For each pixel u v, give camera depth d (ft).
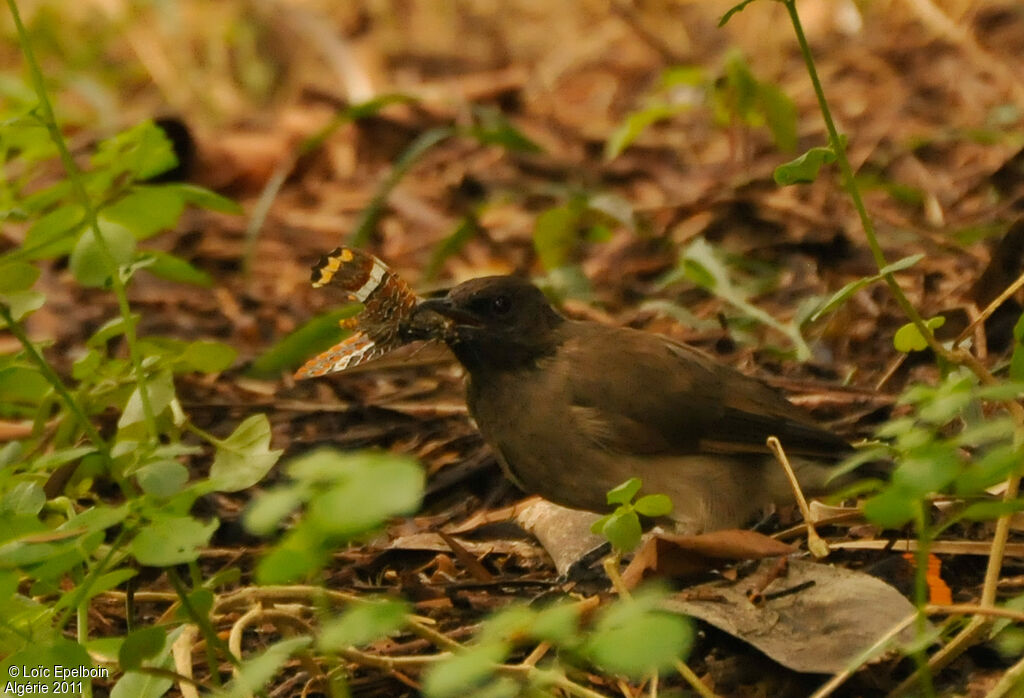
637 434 33.30
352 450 38.81
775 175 26.04
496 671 22.88
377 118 60.80
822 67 62.85
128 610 26.91
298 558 18.35
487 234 53.21
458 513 35.94
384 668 24.71
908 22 65.05
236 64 71.05
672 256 49.39
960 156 52.60
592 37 69.51
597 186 55.52
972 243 45.75
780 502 34.17
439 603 30.45
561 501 34.50
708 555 26.35
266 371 40.93
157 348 32.27
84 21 73.67
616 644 17.01
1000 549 24.58
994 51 60.59
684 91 61.05
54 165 57.47
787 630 25.79
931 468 18.78
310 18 70.44
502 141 51.44
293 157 52.21
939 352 25.67
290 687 26.84
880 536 31.42
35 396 31.53
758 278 46.39
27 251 31.89
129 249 28.30
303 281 51.44
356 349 33.76
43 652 20.98
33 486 24.41
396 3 74.33
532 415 33.81
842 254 46.98
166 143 35.22
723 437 33.50
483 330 33.81
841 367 40.50
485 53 69.51
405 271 51.34
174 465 21.56
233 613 29.19
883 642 23.03
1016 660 25.53
